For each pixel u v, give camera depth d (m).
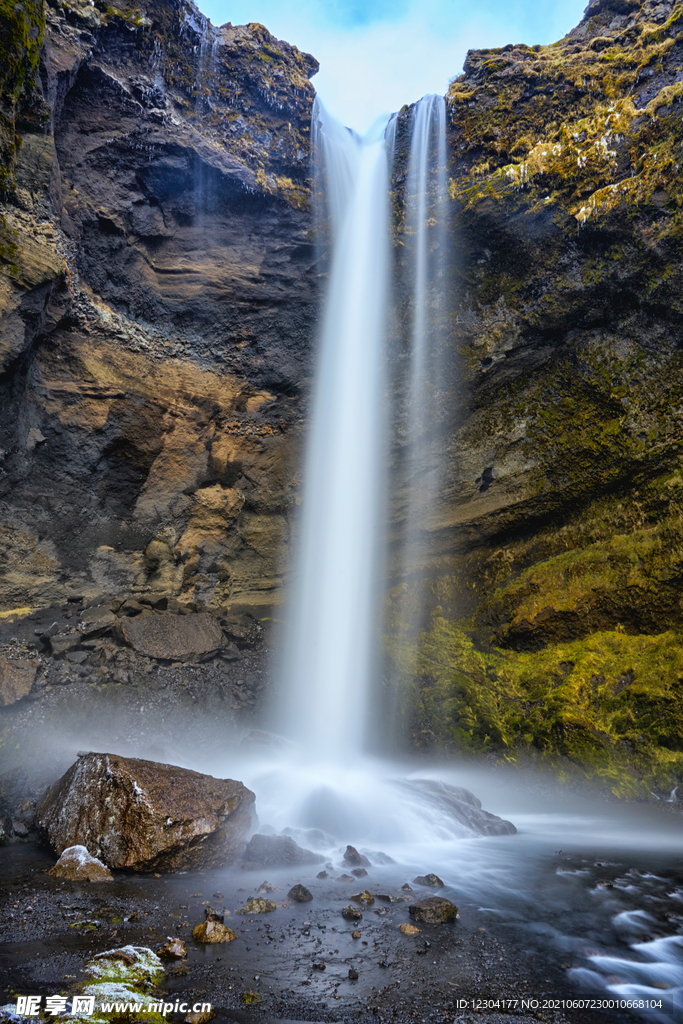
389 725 12.96
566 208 12.15
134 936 4.11
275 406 14.27
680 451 12.18
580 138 12.02
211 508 13.82
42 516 11.62
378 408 14.16
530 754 11.31
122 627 11.46
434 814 8.10
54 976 3.42
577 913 4.97
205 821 5.91
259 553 14.57
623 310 12.48
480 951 4.17
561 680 11.86
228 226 13.13
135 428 12.54
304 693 13.64
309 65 14.13
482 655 13.07
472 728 12.06
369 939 4.29
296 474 14.56
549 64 12.72
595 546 12.96
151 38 11.96
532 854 6.93
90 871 5.36
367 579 14.42
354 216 14.10
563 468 13.36
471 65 13.33
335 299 13.91
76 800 6.05
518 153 12.63
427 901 4.85
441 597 14.42
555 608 12.57
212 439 13.84
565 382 13.24
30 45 9.30
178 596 13.39
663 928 4.68
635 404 12.55
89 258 12.02
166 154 12.11
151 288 12.75
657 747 10.57
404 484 14.41
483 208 12.59
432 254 13.39
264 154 13.11
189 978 3.54
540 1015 3.34
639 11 12.84
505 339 13.23
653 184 11.38
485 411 13.90
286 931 4.36
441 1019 3.25
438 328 13.63
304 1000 3.37
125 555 12.80
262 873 5.80
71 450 11.89
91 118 11.63
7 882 5.15
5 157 9.25
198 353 13.47
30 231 9.78
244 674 12.68
